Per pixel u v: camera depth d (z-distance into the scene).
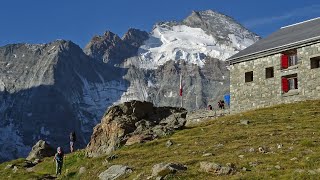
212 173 32.25
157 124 55.88
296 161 33.00
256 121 54.41
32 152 68.38
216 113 78.56
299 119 53.50
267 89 75.62
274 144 39.81
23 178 50.09
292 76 73.62
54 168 53.78
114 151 48.88
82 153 55.88
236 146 40.75
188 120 80.38
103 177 38.31
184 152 41.59
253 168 32.44
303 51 71.38
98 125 56.09
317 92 68.62
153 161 39.56
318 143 38.09
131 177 35.72
